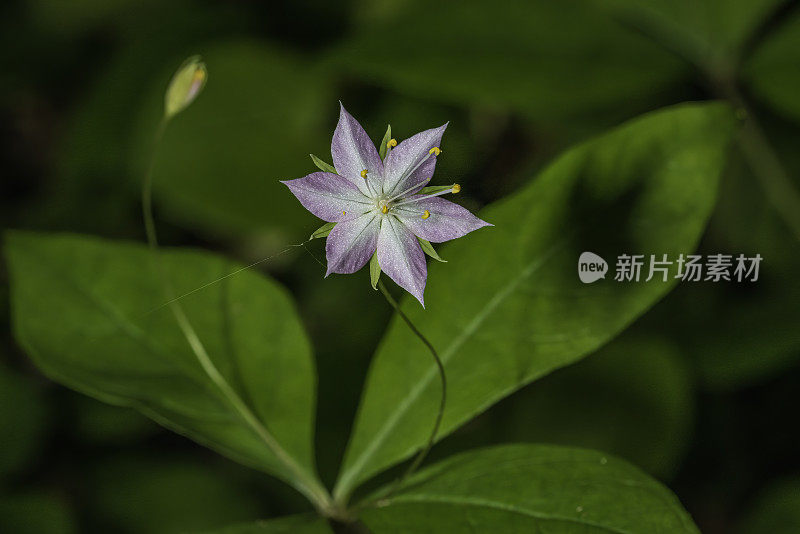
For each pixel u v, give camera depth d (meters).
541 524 0.17
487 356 0.18
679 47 0.21
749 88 0.21
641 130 0.18
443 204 0.17
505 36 0.20
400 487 0.17
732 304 0.21
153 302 0.19
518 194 0.18
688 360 0.20
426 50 0.20
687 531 0.17
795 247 0.21
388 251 0.17
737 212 0.21
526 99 0.20
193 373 0.18
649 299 0.18
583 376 0.20
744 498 0.21
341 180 0.16
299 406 0.18
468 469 0.17
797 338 0.20
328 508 0.18
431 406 0.18
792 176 0.21
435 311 0.18
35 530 0.21
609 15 0.21
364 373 0.21
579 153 0.18
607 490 0.17
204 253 0.19
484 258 0.18
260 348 0.18
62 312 0.18
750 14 0.21
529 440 0.20
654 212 0.18
